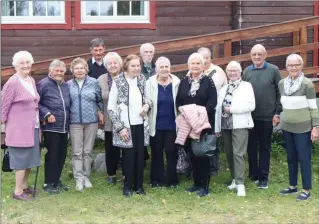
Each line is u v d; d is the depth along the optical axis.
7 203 5.46
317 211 5.22
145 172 6.68
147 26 8.79
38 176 6.54
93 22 8.80
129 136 5.60
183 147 5.93
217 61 7.56
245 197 5.69
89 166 6.04
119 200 5.56
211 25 8.84
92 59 6.64
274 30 7.55
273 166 6.97
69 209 5.27
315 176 6.57
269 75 5.87
